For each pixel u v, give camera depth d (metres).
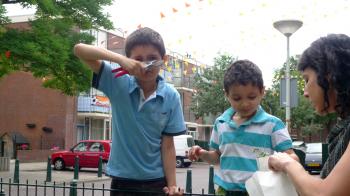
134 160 3.01
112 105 3.12
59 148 29.52
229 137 3.18
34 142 30.34
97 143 19.59
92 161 19.27
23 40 14.49
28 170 19.77
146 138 3.01
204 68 33.00
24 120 30.77
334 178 1.68
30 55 14.35
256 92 3.01
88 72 16.09
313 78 1.93
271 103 29.53
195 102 33.41
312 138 38.06
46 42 14.77
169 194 3.01
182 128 3.11
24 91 30.91
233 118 3.27
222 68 31.94
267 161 2.26
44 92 30.48
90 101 30.58
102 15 17.73
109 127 33.66
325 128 36.56
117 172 3.06
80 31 18.59
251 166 3.04
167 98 3.07
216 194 3.27
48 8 15.08
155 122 3.02
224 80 3.11
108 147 19.28
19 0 15.40
